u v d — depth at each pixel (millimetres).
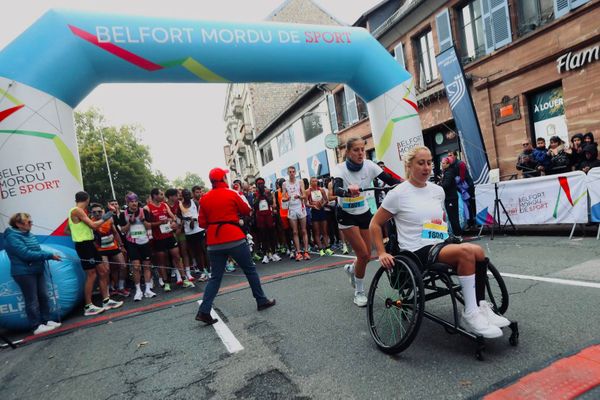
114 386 2707
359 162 3572
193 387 2527
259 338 3266
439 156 12320
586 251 4688
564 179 5848
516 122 9172
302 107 20266
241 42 6105
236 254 3961
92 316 4906
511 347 2455
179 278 6402
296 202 7305
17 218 4340
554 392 1906
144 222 5766
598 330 2512
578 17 7566
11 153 4918
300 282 5211
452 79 8094
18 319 4555
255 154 30438
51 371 3172
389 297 2924
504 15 9008
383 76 7148
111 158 37594
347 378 2355
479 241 6438
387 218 2846
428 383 2162
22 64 5043
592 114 7570
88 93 5836
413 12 11555
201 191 6926
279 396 2256
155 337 3674
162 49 5699
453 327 2463
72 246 5199
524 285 3662
